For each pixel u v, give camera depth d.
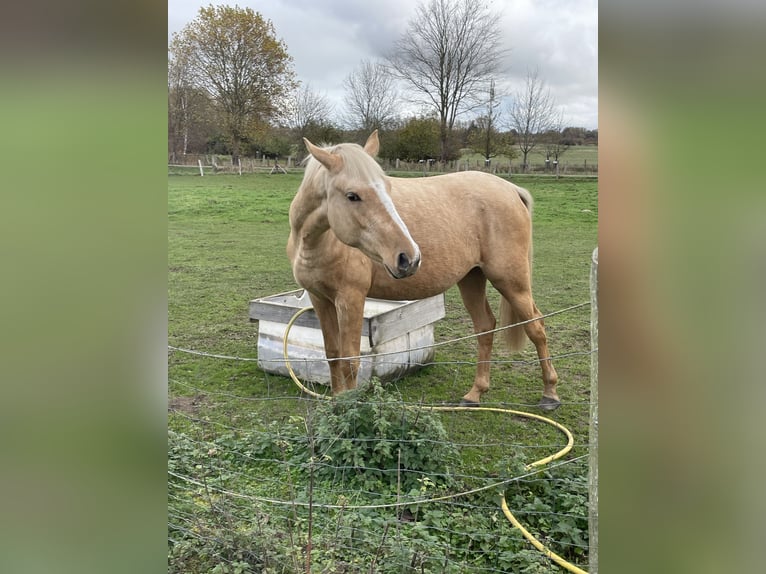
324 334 3.58
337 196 2.77
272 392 3.97
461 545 2.28
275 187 18.17
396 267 2.64
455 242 3.54
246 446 3.05
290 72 27.19
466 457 3.09
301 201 3.06
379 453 2.79
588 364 4.68
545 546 2.27
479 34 24.30
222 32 25.48
